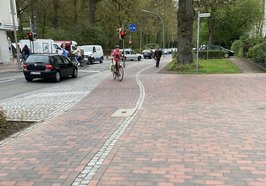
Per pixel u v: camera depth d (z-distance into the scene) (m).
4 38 36.78
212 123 7.64
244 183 4.35
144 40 80.56
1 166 5.20
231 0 41.94
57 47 41.84
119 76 18.58
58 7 59.00
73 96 12.98
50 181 4.57
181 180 4.47
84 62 31.67
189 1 23.62
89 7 59.00
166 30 79.12
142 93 13.09
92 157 5.51
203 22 50.91
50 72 19.22
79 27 57.91
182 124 7.61
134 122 7.95
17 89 16.28
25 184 4.49
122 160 5.32
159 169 4.89
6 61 37.12
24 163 5.31
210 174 4.66
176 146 5.97
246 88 13.75
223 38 51.72
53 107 10.50
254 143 6.07
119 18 59.72
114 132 7.09
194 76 19.48
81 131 7.26
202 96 11.77
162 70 25.19
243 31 49.69
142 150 5.80
